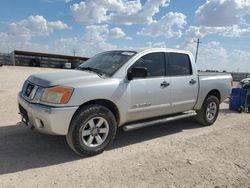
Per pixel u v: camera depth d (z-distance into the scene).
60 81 4.32
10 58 37.28
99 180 3.71
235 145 5.44
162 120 5.63
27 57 36.53
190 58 6.23
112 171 4.00
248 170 4.27
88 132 4.46
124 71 4.92
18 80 16.98
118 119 4.91
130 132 6.04
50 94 4.19
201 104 6.54
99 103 4.70
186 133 6.14
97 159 4.43
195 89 6.24
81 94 4.28
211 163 4.46
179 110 6.03
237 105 9.36
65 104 4.16
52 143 5.04
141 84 5.08
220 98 7.12
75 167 4.09
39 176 3.77
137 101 5.05
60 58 37.88
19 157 4.38
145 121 5.45
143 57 5.27
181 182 3.76
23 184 3.53
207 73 7.00
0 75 19.67
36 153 4.57
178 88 5.80
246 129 6.78
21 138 5.24
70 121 4.25
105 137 4.67
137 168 4.14
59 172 3.91
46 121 4.13
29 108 4.38
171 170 4.12
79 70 5.23
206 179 3.89
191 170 4.15
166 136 5.85
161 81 5.44
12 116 6.87
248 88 9.94
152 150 4.94
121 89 4.77
